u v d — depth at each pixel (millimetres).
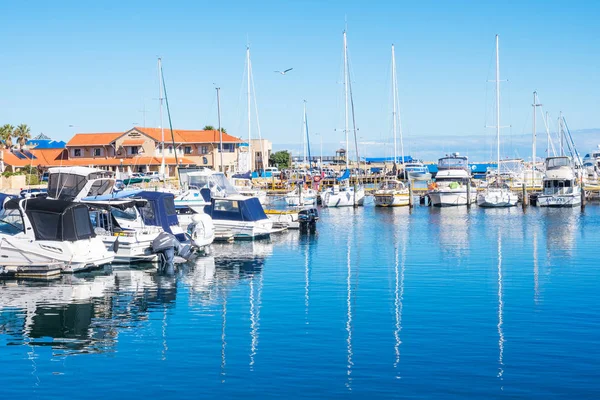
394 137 83562
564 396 15016
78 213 29016
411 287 26656
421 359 17438
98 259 29688
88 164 93938
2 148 96000
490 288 26344
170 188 61031
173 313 22484
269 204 72500
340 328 20453
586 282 27469
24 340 19391
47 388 15648
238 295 25312
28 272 27938
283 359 17516
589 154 125125
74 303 23922
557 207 70875
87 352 18266
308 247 39656
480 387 15531
